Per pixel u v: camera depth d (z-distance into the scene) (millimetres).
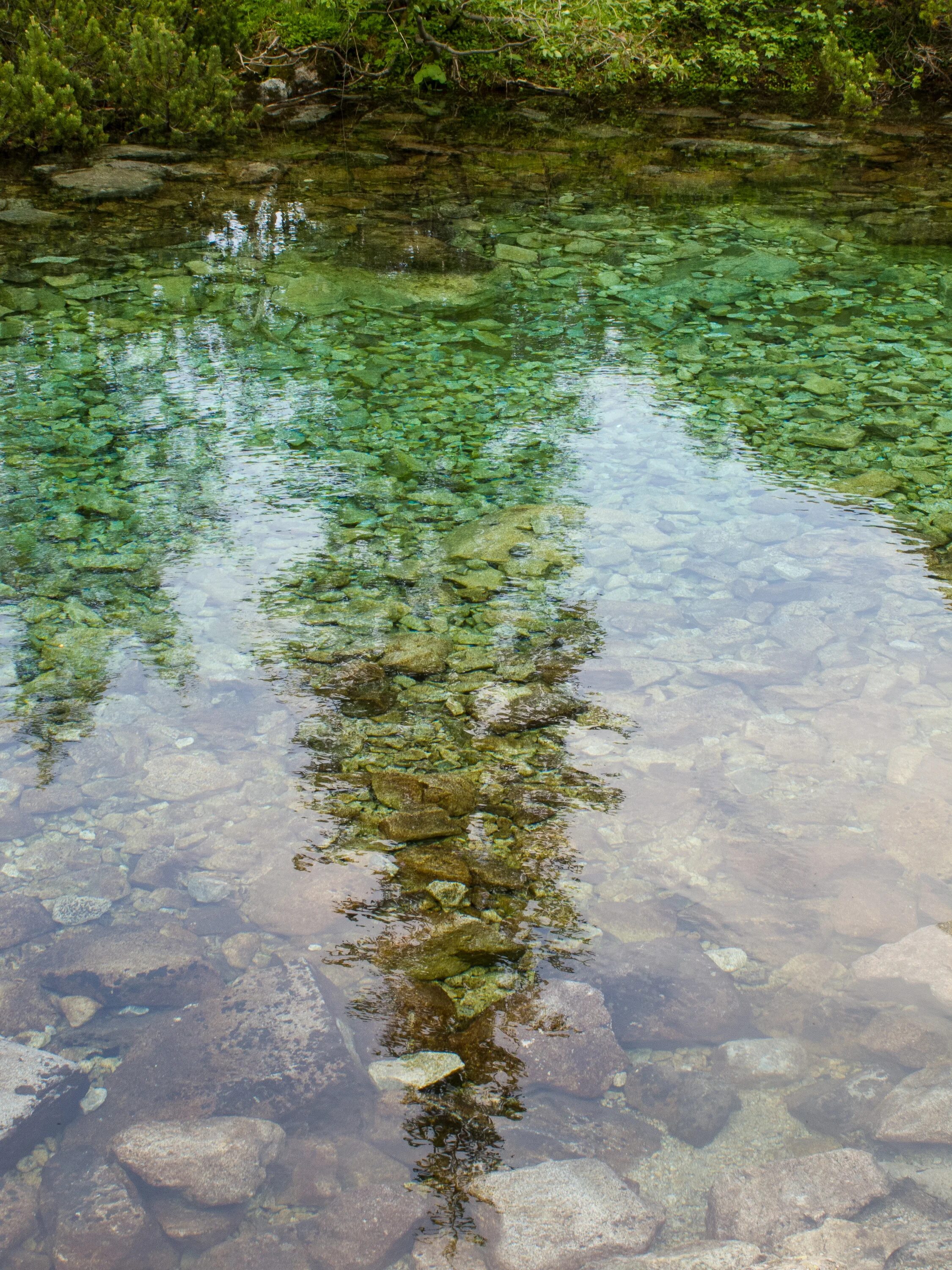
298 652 4023
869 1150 2180
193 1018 2498
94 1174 2125
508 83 16797
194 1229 2033
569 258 9125
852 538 4887
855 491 5324
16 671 3873
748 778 3361
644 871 2984
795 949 2711
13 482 5363
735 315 7855
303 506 5180
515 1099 2307
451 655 4012
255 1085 2318
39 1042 2430
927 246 9469
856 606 4340
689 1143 2223
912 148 13570
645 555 4766
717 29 17453
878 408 6289
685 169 12477
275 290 8219
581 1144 2211
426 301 8086
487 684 3840
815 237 9711
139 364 6898
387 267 8766
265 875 2969
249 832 3139
